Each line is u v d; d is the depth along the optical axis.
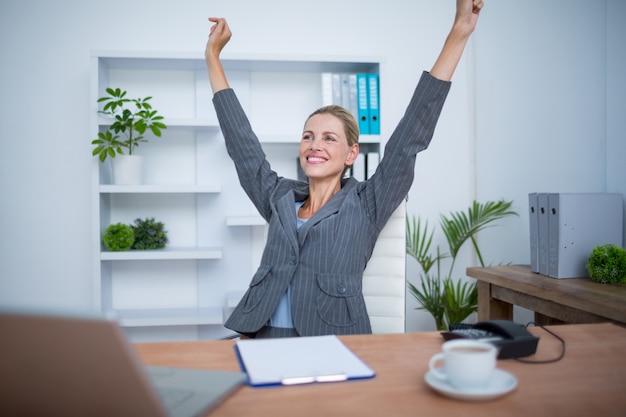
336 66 2.79
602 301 1.61
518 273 2.21
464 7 1.37
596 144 2.41
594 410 0.70
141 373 0.58
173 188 2.60
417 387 0.78
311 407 0.70
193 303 2.94
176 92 2.91
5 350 0.58
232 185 2.90
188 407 0.68
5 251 2.81
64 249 2.84
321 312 1.41
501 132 2.93
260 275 1.48
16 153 2.82
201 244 2.90
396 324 1.56
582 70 2.48
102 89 2.70
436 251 3.07
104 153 2.52
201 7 2.91
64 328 0.56
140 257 2.58
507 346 0.90
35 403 0.60
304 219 1.60
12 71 2.81
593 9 2.44
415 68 3.04
